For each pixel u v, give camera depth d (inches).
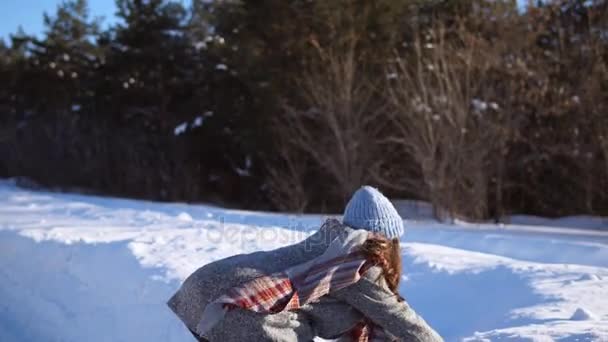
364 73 788.6
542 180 805.2
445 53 705.6
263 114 878.4
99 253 274.8
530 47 773.9
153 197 1006.4
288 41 842.8
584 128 753.6
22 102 1330.0
